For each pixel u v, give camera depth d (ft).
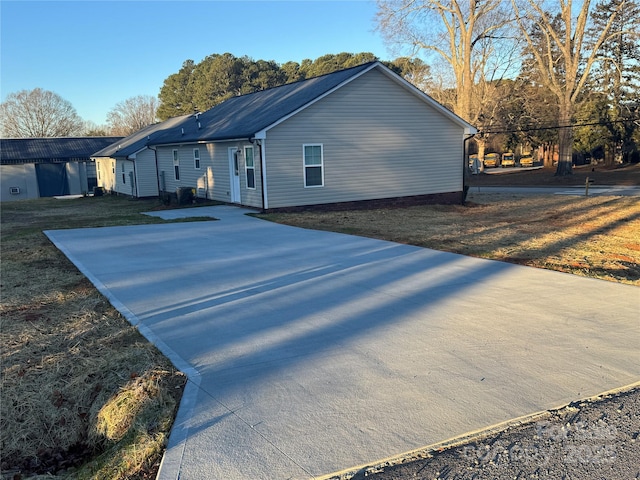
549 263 27.78
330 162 55.93
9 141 129.80
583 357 14.88
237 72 205.87
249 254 31.30
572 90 115.65
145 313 19.80
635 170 125.59
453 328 17.47
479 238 36.63
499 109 144.56
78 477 10.64
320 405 12.28
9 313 20.22
